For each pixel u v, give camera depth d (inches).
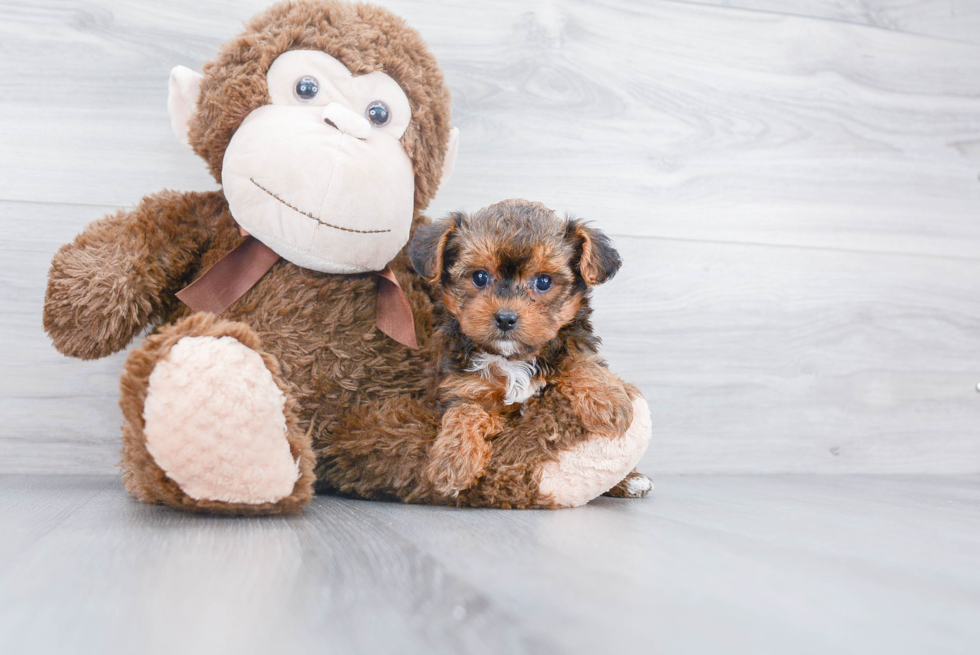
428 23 95.0
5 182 84.7
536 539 49.8
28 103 85.4
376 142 69.0
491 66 97.0
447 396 69.2
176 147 89.3
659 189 102.5
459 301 70.1
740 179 105.3
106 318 65.7
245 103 68.4
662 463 102.2
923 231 111.7
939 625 33.1
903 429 110.3
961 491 90.3
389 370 73.1
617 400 65.9
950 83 112.4
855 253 109.5
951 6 112.3
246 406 53.1
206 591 36.0
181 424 51.5
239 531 51.2
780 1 106.9
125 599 34.4
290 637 29.8
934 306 111.7
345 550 45.4
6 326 84.5
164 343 52.7
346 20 72.3
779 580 40.2
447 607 33.8
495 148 97.3
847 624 32.8
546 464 66.0
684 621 32.3
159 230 70.0
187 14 89.3
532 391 68.2
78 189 86.7
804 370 107.0
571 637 29.9
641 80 102.0
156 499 60.6
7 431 84.8
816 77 108.1
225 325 56.1
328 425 71.3
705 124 104.2
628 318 101.3
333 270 70.8
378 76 71.3
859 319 109.3
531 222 69.3
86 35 86.7
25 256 85.1
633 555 45.3
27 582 36.9
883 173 110.7
